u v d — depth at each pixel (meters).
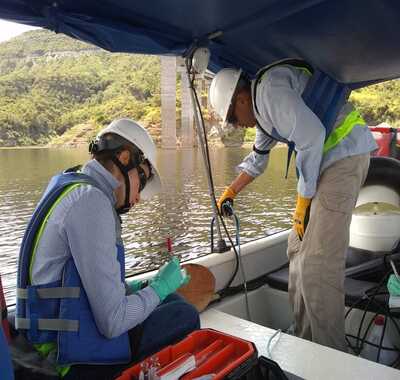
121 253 1.26
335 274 1.87
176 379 1.19
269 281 2.37
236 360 1.28
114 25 1.67
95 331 1.14
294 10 1.66
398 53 2.14
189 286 1.94
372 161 2.44
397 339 1.96
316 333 1.91
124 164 1.29
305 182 1.86
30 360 1.13
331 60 2.27
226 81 2.01
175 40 1.96
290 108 1.79
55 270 1.13
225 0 1.60
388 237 2.29
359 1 1.63
